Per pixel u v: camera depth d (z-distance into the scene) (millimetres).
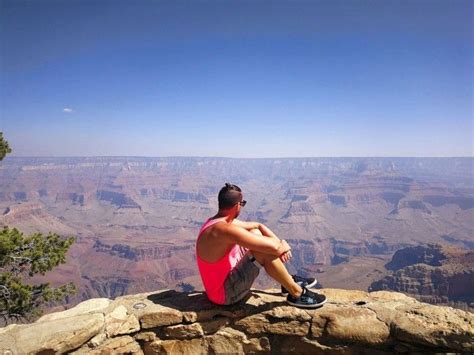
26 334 3760
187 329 4227
